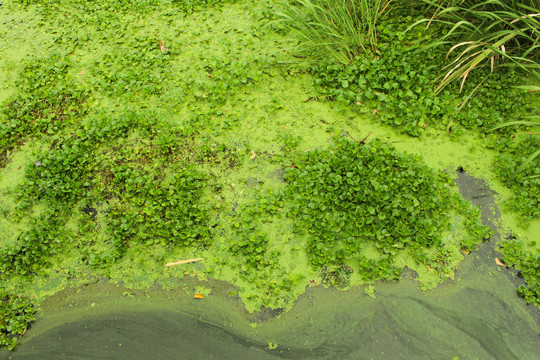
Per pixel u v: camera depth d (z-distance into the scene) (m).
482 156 2.88
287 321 2.62
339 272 2.67
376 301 2.62
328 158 2.90
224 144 2.98
